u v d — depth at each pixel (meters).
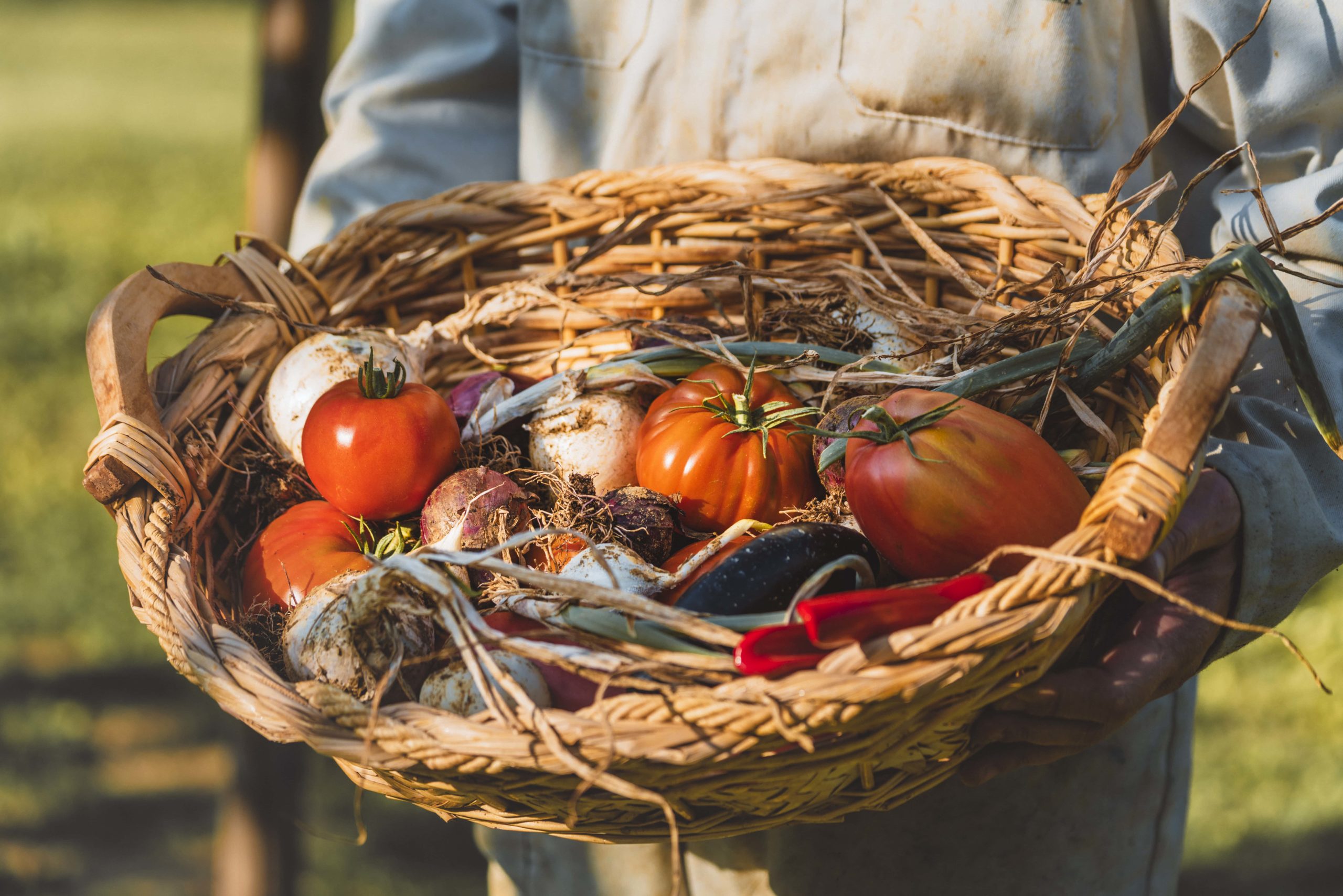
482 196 1.19
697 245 1.17
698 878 1.20
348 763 0.95
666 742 0.88
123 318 1.04
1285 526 0.99
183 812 1.99
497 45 1.28
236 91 9.94
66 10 14.95
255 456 1.08
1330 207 1.05
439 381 1.17
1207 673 2.15
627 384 1.09
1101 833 1.15
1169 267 1.02
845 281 1.13
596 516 1.03
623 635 0.93
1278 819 1.83
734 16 1.18
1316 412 0.96
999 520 0.96
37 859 1.85
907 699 0.88
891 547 0.98
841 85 1.17
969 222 1.14
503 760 0.89
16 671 2.31
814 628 0.89
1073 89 1.14
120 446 1.00
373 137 1.28
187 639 0.94
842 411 1.04
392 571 0.94
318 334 1.11
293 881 1.52
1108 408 1.07
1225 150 1.15
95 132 7.71
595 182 1.18
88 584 2.57
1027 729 0.93
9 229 5.02
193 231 5.21
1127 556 0.89
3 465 3.01
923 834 1.13
